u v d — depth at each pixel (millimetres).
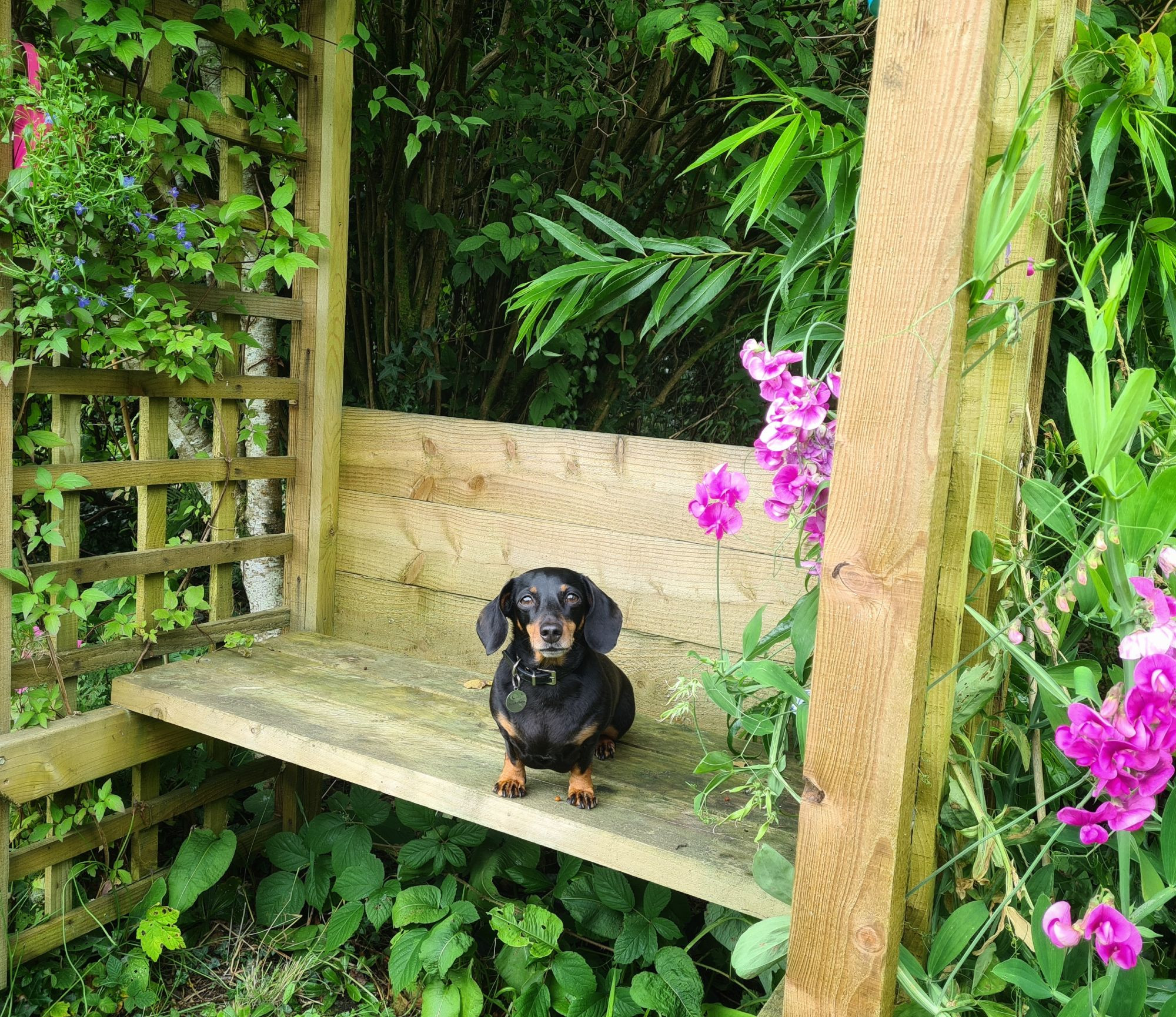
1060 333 2199
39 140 2010
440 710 2398
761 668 1396
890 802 1133
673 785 2053
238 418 2818
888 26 1080
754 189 1699
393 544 2932
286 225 2613
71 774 2322
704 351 3730
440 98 3260
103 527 3730
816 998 1202
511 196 3693
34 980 2316
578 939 2455
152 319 2322
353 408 2992
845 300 1803
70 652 2398
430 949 2160
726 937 2115
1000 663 1401
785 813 1908
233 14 2480
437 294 3545
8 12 2051
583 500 2570
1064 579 1288
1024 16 1211
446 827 2535
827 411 1383
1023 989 1209
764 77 3297
